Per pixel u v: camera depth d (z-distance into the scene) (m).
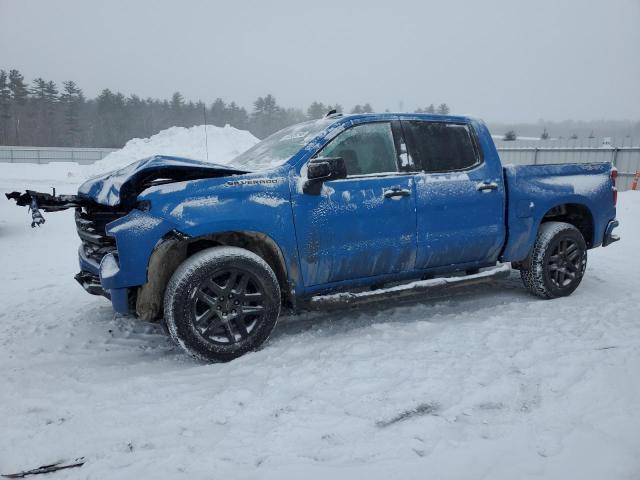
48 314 4.74
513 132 27.89
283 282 3.71
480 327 3.88
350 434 2.46
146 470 2.22
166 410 2.76
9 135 89.19
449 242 4.14
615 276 5.53
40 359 3.65
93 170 27.05
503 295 4.91
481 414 2.61
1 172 29.72
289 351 3.51
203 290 3.39
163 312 3.46
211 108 100.19
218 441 2.44
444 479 2.10
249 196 3.45
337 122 3.86
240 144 24.83
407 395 2.82
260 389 2.98
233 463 2.25
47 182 25.52
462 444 2.33
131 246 3.22
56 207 3.92
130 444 2.44
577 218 5.02
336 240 3.71
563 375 2.97
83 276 3.95
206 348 3.34
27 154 48.22
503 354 3.33
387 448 2.33
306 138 3.88
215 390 2.98
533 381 2.93
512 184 4.40
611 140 18.39
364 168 3.90
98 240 3.67
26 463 2.31
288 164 3.65
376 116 4.00
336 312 4.48
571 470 2.12
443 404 2.72
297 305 3.71
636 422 2.44
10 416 2.74
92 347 3.89
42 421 2.68
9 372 3.40
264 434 2.49
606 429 2.40
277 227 3.51
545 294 4.63
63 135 92.44
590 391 2.76
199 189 3.35
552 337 3.59
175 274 3.31
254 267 3.45
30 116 92.69
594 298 4.66
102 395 2.97
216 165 3.59
